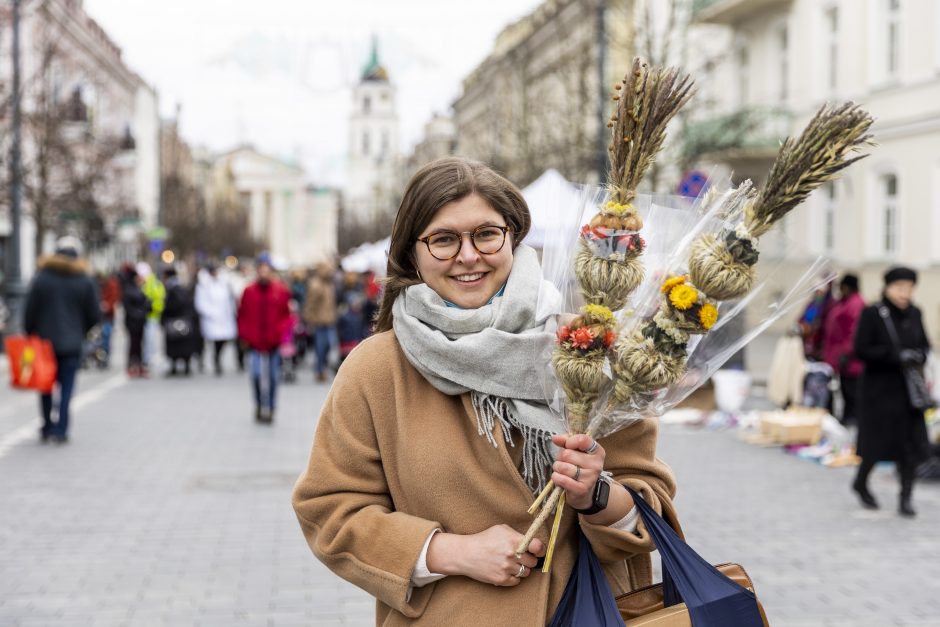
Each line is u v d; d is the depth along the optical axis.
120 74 50.53
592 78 22.64
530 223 2.24
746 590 2.05
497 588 2.02
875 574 5.83
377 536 2.04
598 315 2.00
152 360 18.73
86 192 26.16
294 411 13.27
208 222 80.88
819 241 23.86
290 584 5.57
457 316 2.07
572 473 1.95
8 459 9.42
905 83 20.66
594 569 2.06
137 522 6.99
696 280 2.04
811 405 11.73
